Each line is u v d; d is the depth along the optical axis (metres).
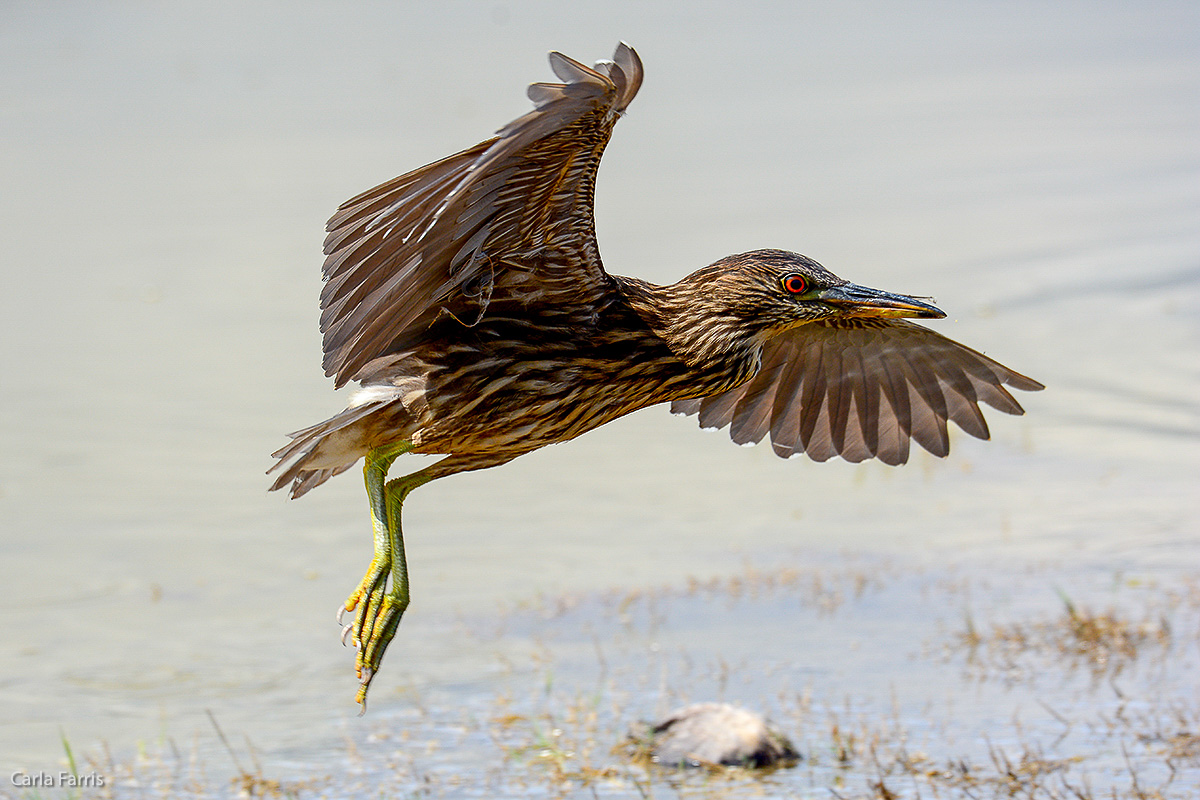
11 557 14.08
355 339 8.01
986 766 9.62
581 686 11.23
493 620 12.64
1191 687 10.68
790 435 10.37
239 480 16.25
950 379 9.95
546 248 7.97
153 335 22.02
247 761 10.09
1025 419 17.45
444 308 8.21
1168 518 14.23
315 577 13.70
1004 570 13.23
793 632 12.16
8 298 24.25
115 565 13.92
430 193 7.12
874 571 13.41
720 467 16.86
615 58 6.80
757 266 8.92
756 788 9.44
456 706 10.94
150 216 29.92
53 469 16.53
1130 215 26.81
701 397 9.76
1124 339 19.95
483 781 9.70
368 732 10.52
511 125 6.71
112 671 11.64
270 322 22.70
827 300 8.93
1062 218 26.83
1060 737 10.01
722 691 11.04
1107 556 13.38
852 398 10.20
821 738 10.16
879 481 16.03
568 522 15.09
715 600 12.91
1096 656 11.29
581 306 8.42
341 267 7.64
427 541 14.64
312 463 8.47
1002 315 21.17
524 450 8.84
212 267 25.97
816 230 26.64
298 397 19.02
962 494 15.36
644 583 13.38
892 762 9.72
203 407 18.66
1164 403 17.64
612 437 18.17
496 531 14.88
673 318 8.80
